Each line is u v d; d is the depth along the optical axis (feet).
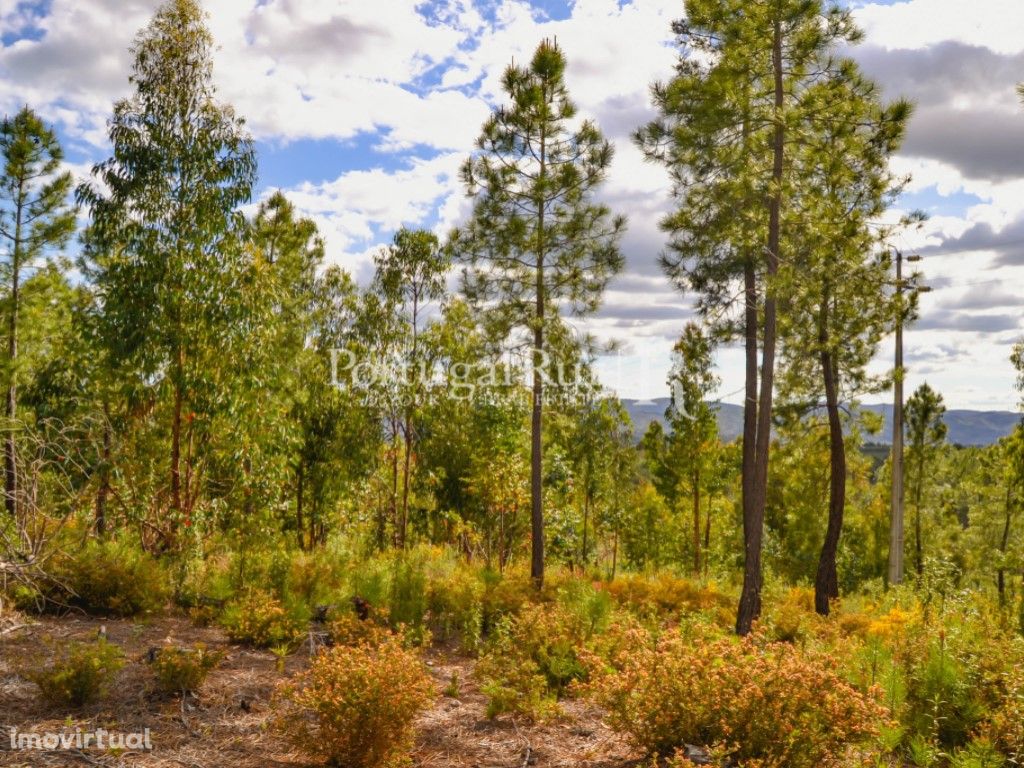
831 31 38.60
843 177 45.47
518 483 73.41
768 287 37.35
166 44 43.42
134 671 20.38
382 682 15.98
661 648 17.98
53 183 67.31
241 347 42.86
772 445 74.28
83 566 27.68
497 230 48.21
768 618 33.40
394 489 81.51
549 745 17.83
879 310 45.93
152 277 41.16
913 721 18.20
